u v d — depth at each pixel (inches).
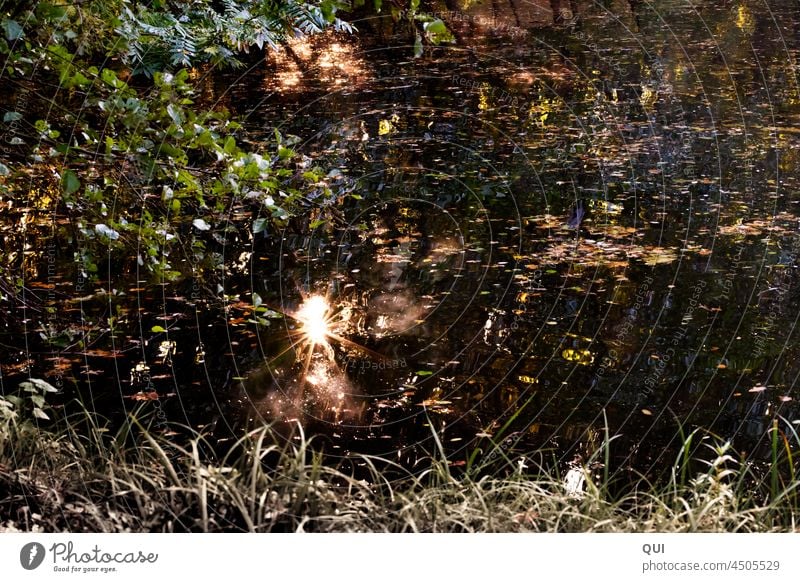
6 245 175.5
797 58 394.6
